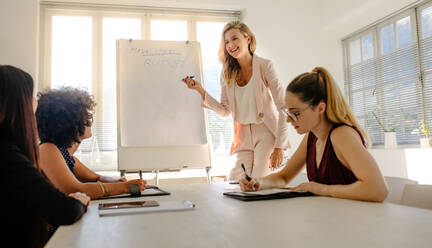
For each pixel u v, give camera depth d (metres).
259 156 2.48
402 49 3.77
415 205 1.09
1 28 3.69
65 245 0.51
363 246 0.46
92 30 4.23
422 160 3.06
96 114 4.12
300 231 0.56
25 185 0.77
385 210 0.77
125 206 0.89
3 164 0.77
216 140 4.38
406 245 0.46
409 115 3.70
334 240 0.49
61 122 1.45
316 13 4.59
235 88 2.62
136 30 4.34
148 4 4.26
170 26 4.45
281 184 1.43
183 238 0.53
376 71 4.12
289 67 4.44
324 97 1.24
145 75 3.31
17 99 0.87
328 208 0.81
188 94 3.35
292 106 1.27
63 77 4.11
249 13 4.39
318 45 4.56
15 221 0.78
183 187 1.51
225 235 0.54
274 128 2.49
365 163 1.02
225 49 2.60
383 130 4.02
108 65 4.23
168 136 3.20
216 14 4.54
